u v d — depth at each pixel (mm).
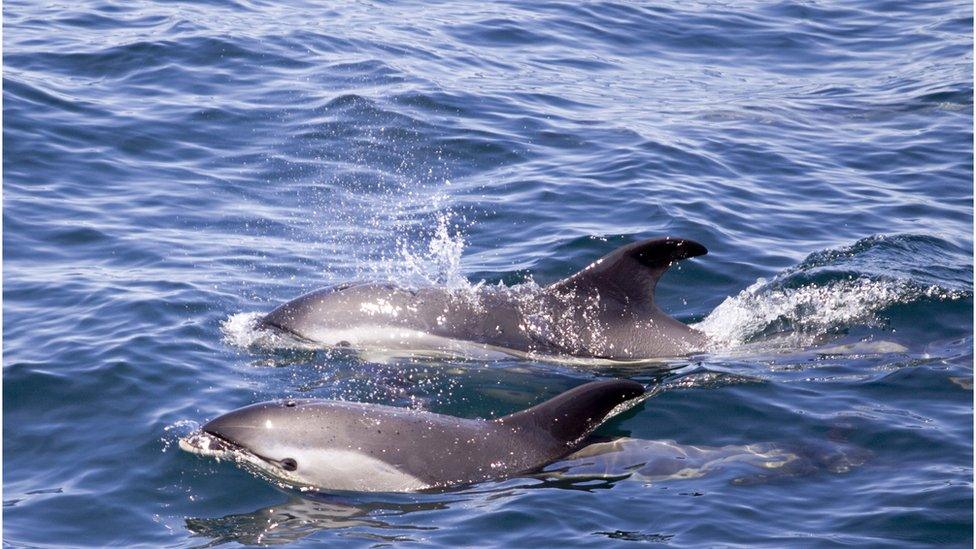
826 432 22906
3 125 39375
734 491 20578
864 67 52125
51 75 44375
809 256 32312
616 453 22047
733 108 46438
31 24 49969
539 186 37562
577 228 34188
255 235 33812
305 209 35844
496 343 27219
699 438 22828
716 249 32906
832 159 41344
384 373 26141
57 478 21141
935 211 36594
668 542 18812
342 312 27734
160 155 39000
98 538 19359
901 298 29359
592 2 59844
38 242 32219
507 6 58719
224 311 28641
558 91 47219
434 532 19281
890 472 21219
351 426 21531
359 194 37031
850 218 35906
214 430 21750
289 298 29812
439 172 38906
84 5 53219
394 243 33562
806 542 18766
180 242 32906
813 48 54906
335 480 21031
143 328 27156
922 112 45875
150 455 21828
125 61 46406
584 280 27656
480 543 18891
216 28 50750
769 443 22531
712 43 55281
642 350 27062
